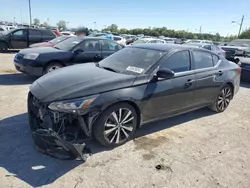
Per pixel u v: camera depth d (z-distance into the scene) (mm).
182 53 4230
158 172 2959
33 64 6680
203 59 4652
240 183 2885
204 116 5035
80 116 3021
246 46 16969
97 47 7691
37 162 2980
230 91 5359
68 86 3178
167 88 3814
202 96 4582
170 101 3947
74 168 2916
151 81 3641
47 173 2789
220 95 5129
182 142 3787
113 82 3318
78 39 7672
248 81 9234
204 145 3746
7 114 4367
